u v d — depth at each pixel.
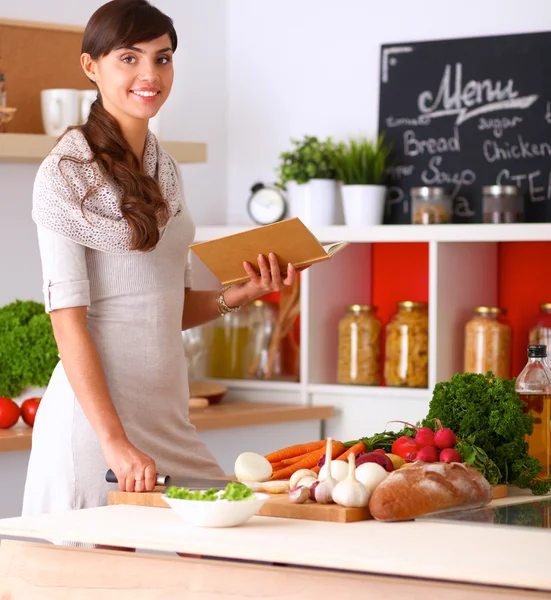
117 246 2.12
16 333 3.04
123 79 2.12
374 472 1.75
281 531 1.58
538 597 1.38
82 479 2.16
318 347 3.65
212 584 1.54
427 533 1.57
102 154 2.13
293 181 3.71
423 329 3.47
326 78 3.88
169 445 2.27
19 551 1.66
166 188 2.25
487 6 3.61
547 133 3.52
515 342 3.62
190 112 3.95
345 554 1.43
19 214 3.53
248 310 3.80
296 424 3.55
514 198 3.41
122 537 1.55
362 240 3.50
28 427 3.04
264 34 4.00
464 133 3.65
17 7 3.53
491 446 1.99
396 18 3.76
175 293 2.26
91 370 2.06
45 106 3.41
